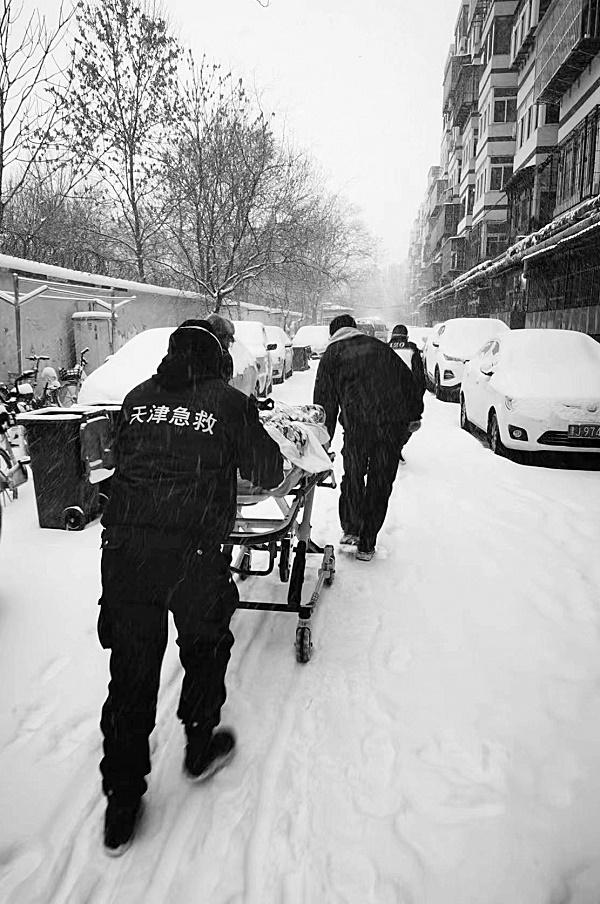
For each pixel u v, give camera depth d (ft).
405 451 31.19
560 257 59.62
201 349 8.79
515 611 13.79
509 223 101.19
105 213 73.82
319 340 98.12
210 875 7.27
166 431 8.29
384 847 7.68
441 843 7.75
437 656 11.94
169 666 11.68
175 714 10.25
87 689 10.77
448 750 9.36
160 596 7.95
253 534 11.01
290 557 16.67
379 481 16.02
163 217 71.61
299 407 14.30
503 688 10.93
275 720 10.03
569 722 10.04
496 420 30.17
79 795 8.48
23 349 37.27
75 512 18.33
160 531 7.97
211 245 69.15
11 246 60.03
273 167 70.85
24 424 18.16
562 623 13.28
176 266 77.56
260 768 8.98
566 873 7.39
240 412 8.68
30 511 20.42
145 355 28.91
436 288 197.16
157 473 8.13
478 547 17.66
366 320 140.87
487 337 53.98
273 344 51.93
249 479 9.29
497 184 122.93
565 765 9.08
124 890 7.09
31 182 62.90
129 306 53.01
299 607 11.64
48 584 14.69
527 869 7.43
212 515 8.21
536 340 31.91
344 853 7.58
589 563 16.48
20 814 8.16
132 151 68.13
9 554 16.60
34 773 8.87
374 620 13.35
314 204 87.97
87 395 26.76
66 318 42.34
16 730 9.75
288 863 7.44
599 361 30.76
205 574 8.19
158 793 8.54
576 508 21.36
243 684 10.98
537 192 82.64
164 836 7.83
